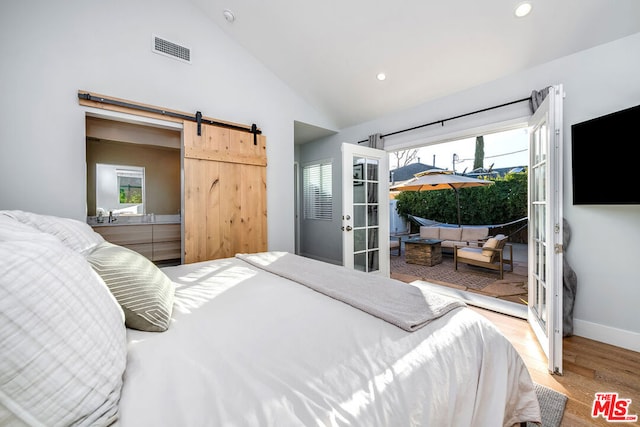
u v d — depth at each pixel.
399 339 0.87
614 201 1.84
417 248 5.02
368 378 0.68
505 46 2.30
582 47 2.11
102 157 3.47
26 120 1.96
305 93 3.64
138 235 3.19
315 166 4.98
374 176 3.72
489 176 6.56
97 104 2.20
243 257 2.08
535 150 2.30
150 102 2.49
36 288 0.52
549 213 1.73
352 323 0.98
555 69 2.27
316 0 2.38
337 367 0.71
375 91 3.27
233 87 3.03
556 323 1.68
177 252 3.47
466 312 1.11
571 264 2.19
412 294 1.24
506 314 2.62
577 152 2.08
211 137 2.79
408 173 7.90
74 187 2.13
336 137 4.45
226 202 2.89
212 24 2.89
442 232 5.99
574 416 1.34
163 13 2.58
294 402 0.58
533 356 1.88
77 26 2.15
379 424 0.57
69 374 0.52
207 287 1.39
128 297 0.91
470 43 2.36
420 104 3.28
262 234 3.18
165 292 1.06
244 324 0.96
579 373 1.68
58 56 2.07
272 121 3.37
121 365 0.65
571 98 2.19
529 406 1.12
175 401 0.58
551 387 1.55
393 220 7.92
